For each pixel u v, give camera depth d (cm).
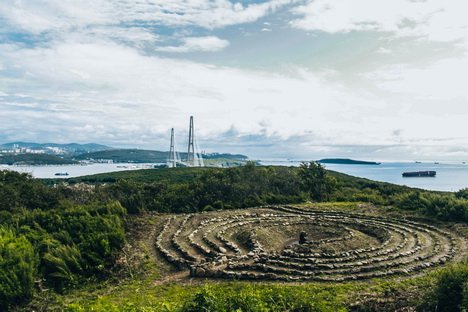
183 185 4769
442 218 3447
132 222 3291
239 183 4925
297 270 2222
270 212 4078
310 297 1641
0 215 3116
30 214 2947
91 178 7275
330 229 3256
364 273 2188
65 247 2419
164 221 3488
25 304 1977
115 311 1530
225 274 2202
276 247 2827
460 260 2405
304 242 2825
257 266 2267
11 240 2395
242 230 3156
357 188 6172
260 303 1438
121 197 3944
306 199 4869
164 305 1536
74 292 2127
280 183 5222
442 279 1714
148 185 4606
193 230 3225
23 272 2072
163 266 2439
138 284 2177
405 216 3659
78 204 3731
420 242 2780
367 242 2844
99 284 2222
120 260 2450
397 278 2125
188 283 2142
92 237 2589
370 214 3881
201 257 2508
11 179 4012
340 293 1906
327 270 2225
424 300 1705
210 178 4869
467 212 3306
